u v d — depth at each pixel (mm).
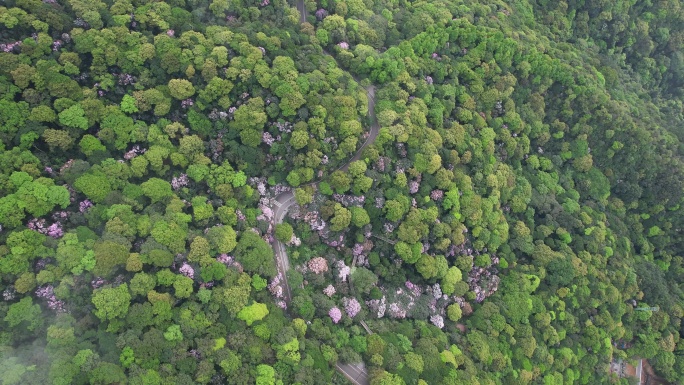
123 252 78688
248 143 98812
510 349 105750
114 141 89250
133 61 93750
